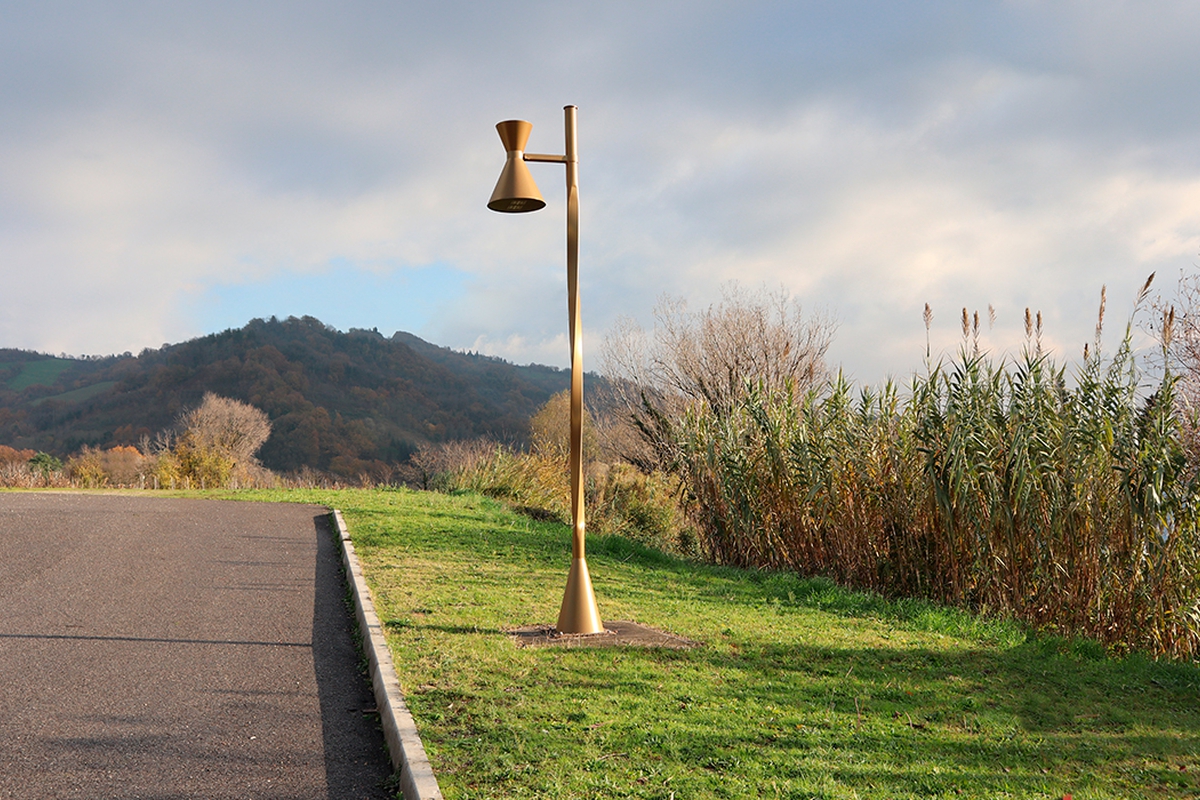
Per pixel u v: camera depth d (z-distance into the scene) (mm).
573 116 6777
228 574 8523
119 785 3686
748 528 11156
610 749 4082
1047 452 8383
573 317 6695
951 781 3920
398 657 5461
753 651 6262
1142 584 7844
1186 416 8656
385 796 3699
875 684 5613
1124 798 3895
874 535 9922
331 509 13562
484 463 18781
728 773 3846
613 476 17312
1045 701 5480
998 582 8648
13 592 7426
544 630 6508
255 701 4887
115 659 5605
